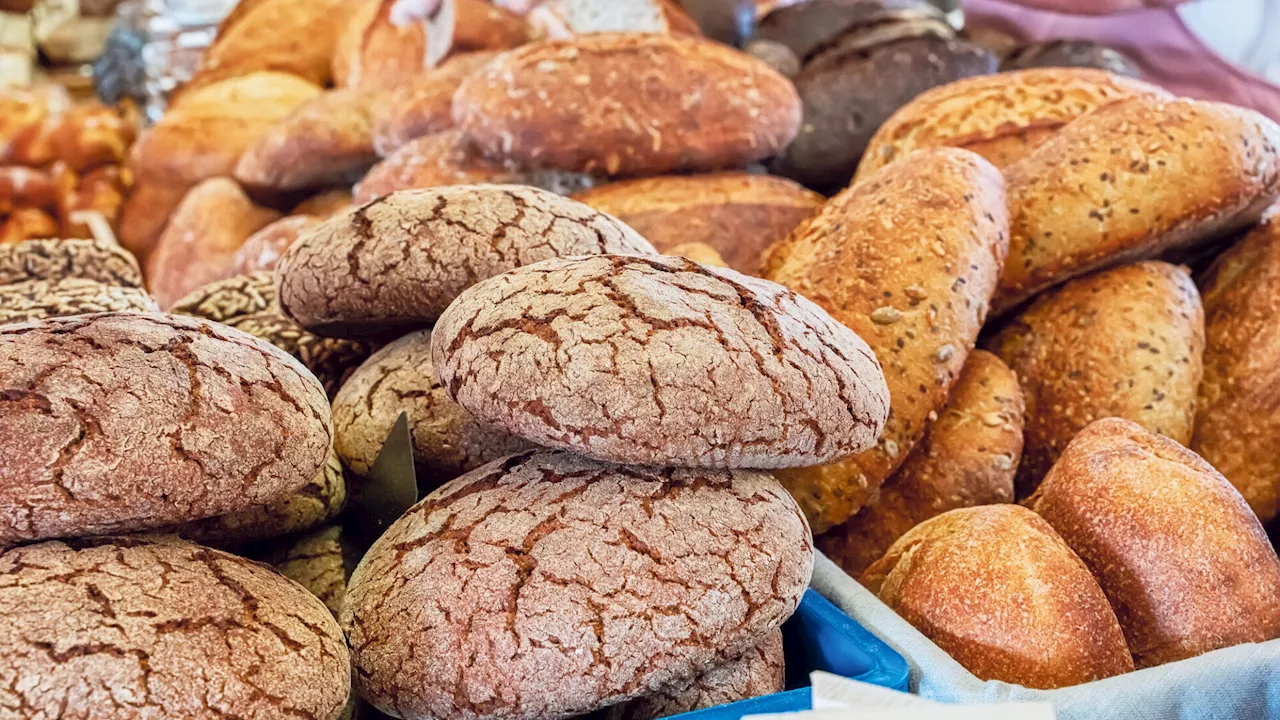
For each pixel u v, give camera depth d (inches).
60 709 24.6
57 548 26.8
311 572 34.6
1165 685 30.0
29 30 118.9
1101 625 33.1
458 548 29.8
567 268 30.9
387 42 85.0
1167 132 43.7
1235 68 64.3
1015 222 44.9
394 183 55.8
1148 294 43.9
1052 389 44.1
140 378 26.9
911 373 40.3
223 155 87.0
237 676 26.1
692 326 29.1
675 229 50.6
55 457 25.9
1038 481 44.3
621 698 28.9
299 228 64.0
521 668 28.3
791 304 31.7
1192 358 43.4
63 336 27.2
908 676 31.9
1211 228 45.0
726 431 28.7
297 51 95.3
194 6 106.2
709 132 51.8
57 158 94.1
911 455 42.6
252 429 27.8
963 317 40.9
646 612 28.6
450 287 34.5
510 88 51.1
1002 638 32.8
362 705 31.9
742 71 53.6
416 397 36.2
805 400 29.5
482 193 35.9
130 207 91.5
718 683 30.8
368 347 41.8
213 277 75.5
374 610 30.0
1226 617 33.5
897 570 36.8
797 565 30.7
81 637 25.2
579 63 51.1
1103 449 37.1
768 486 31.8
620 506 29.6
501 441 35.5
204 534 32.5
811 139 63.4
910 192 42.6
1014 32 74.2
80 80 120.4
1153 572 34.2
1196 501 34.6
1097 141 44.6
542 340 29.0
